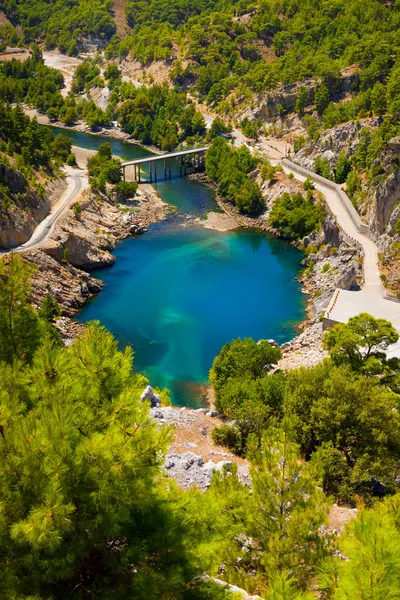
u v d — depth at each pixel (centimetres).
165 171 18938
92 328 2614
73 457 1959
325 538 2878
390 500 2997
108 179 17012
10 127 15900
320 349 8788
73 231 13088
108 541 2119
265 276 12475
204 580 2255
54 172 16000
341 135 16275
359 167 14562
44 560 1886
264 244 14212
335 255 12250
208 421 5559
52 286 10794
